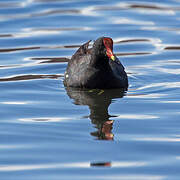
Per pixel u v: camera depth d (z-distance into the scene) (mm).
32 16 23922
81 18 23766
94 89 16250
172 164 10500
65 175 10055
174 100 14898
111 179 9875
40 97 15328
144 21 23391
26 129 12578
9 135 12180
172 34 21844
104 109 14195
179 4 25641
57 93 15781
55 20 23516
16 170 10297
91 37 21547
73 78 16500
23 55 19797
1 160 10758
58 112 13930
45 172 10188
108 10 24891
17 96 15398
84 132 12398
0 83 16719
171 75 17609
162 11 24594
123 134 12227
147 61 19219
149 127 12680
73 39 21406
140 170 10242
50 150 11266
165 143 11617
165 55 19750
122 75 16641
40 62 19062
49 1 26000
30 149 11312
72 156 10953
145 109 14117
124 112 13906
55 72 18172
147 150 11234
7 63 18906
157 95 15469
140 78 17391
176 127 12641
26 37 21594
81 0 26266
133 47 20625
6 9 24719
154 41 21234
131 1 26219
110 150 11266
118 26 22812
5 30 22328
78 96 15469
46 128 12656
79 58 17016
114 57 15289
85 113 13836
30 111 13992
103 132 12359
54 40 21328
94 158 10836
